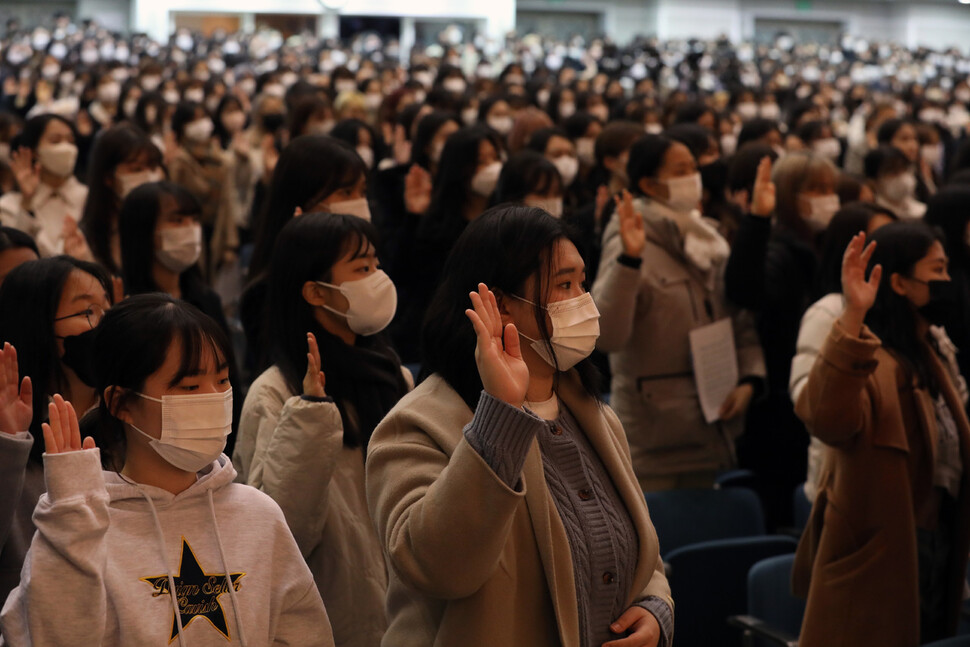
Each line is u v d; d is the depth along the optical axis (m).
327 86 13.52
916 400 2.97
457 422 1.86
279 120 8.01
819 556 2.97
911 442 2.98
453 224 4.63
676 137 4.17
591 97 10.24
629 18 37.66
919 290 3.01
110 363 1.85
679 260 4.05
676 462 4.06
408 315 4.63
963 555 3.02
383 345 2.81
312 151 3.50
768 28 38.66
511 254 1.84
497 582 1.79
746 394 4.14
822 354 2.83
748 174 4.93
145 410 1.84
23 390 2.05
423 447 1.83
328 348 2.61
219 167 7.38
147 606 1.79
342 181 3.49
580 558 1.86
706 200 4.86
